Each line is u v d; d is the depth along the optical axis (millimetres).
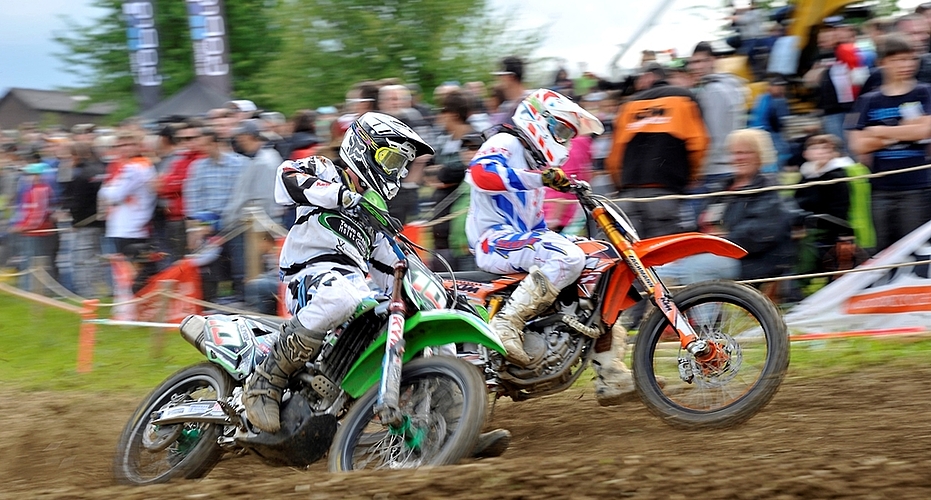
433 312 4492
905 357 6773
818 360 7012
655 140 7754
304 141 9469
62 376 8820
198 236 9859
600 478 3623
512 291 5438
